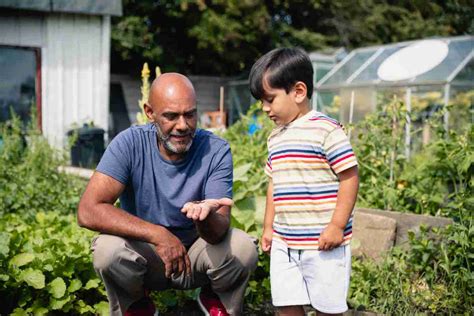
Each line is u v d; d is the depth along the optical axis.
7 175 6.27
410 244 4.11
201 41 19.42
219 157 3.11
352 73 12.20
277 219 3.01
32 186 6.12
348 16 22.14
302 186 2.89
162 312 3.61
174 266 2.87
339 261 2.85
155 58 19.55
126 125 19.27
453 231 3.95
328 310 2.85
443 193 5.07
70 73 11.33
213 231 2.94
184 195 3.04
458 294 3.67
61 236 4.34
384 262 3.91
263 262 3.99
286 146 2.94
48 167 6.84
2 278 3.22
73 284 3.52
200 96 19.97
